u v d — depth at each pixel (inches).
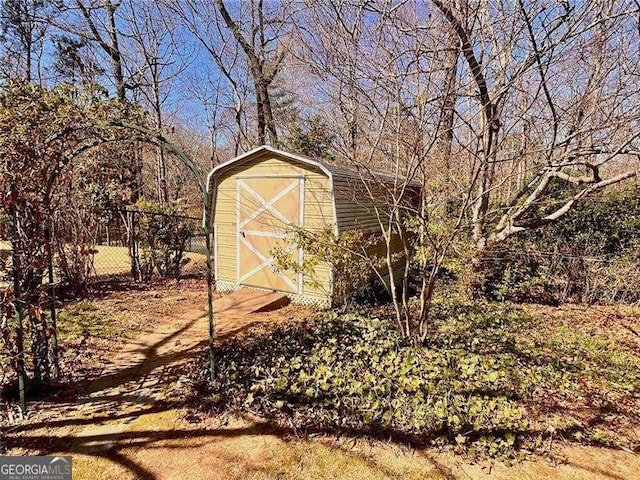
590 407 135.2
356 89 164.4
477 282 261.6
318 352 166.4
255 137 653.3
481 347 175.6
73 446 115.6
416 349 162.2
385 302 275.9
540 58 142.1
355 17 164.1
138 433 122.0
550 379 149.9
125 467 107.6
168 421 128.1
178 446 116.3
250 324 227.1
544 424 124.3
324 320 209.2
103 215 312.8
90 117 239.3
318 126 277.4
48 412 132.7
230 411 132.1
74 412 133.2
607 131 183.6
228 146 885.8
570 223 302.8
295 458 111.4
